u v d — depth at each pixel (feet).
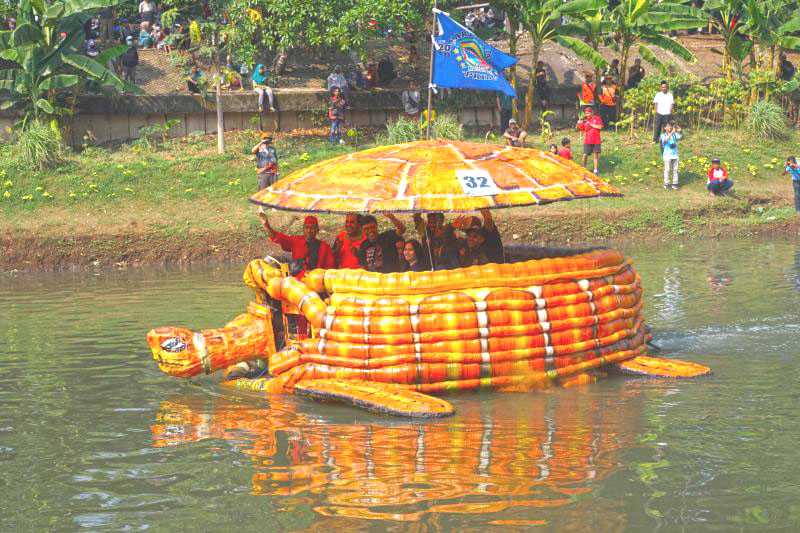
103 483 34.09
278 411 43.16
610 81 135.64
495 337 44.98
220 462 35.96
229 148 121.39
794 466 34.14
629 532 28.66
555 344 46.24
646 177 122.11
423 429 39.65
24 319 66.95
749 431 38.40
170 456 36.86
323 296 47.14
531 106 131.95
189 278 86.63
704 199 114.83
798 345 53.83
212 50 117.50
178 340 47.32
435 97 137.90
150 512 31.22
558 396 44.83
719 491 31.89
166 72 135.95
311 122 133.18
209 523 30.12
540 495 31.73
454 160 46.73
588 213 107.65
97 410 43.73
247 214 104.94
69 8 110.83
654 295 71.10
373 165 47.09
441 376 44.39
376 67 137.39
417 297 44.50
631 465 34.58
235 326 48.70
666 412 41.47
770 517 29.68
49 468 35.81
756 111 134.41
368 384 44.24
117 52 116.16
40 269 95.86
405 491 32.32
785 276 77.77
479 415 41.70
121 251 98.22
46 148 110.42
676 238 106.32
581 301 47.19
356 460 35.76
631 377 48.34
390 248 51.03
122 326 63.46
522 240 103.76
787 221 109.60
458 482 33.12
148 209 105.81
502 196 44.68
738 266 84.58
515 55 133.08
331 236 102.06
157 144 122.83
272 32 120.88
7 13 117.80
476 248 50.75
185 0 118.73
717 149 130.21
